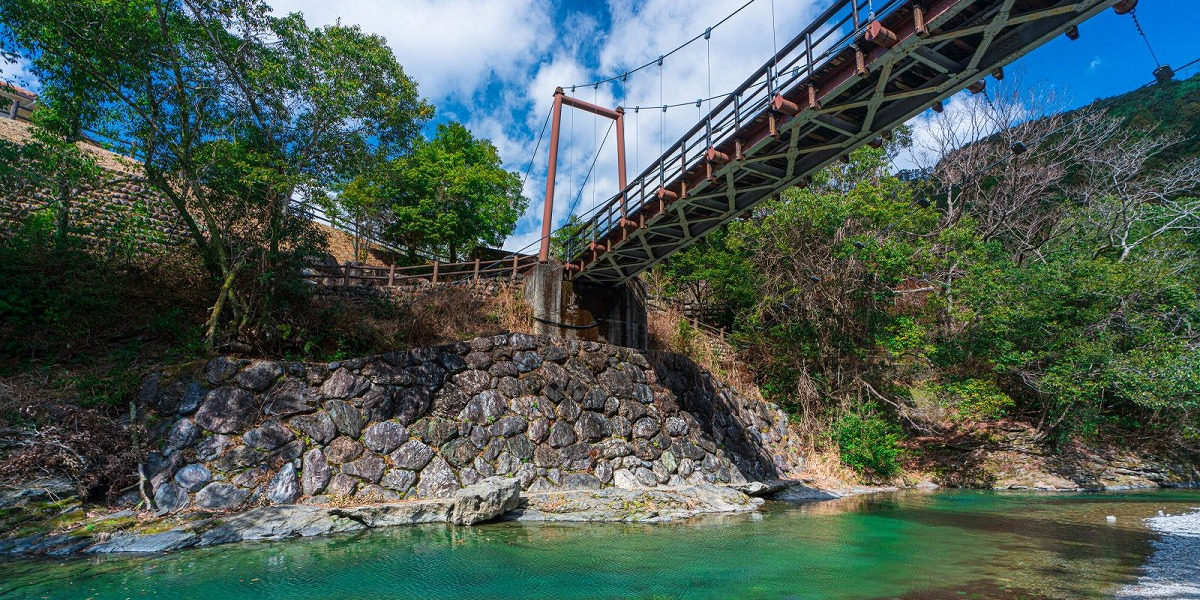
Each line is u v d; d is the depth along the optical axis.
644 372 19.53
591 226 20.94
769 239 24.88
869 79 12.05
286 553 9.61
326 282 18.66
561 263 21.91
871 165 29.89
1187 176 32.31
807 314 24.00
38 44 12.89
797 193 23.95
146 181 15.77
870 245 22.38
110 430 11.07
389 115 16.88
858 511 15.45
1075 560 9.87
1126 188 31.17
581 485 15.61
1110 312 21.86
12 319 12.74
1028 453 23.47
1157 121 45.41
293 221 15.82
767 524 13.28
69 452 10.26
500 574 8.67
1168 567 9.31
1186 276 23.69
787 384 24.34
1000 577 8.74
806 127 13.64
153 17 13.78
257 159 14.64
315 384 13.52
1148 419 24.38
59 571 8.23
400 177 18.98
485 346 16.48
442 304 19.00
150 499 10.59
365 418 13.66
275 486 11.88
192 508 10.82
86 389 11.62
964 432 25.16
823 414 23.14
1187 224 27.92
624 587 8.13
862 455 21.41
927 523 13.55
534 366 17.05
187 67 14.41
